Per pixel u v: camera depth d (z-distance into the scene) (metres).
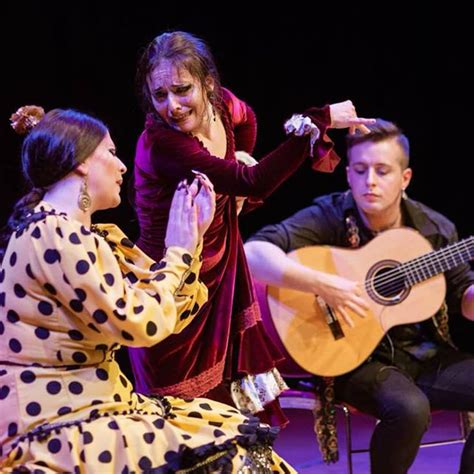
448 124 13.34
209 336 6.93
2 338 5.43
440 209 13.60
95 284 5.27
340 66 12.89
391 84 13.06
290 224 8.82
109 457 5.26
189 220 5.84
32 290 5.36
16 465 5.27
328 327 8.47
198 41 6.72
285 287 8.36
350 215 8.80
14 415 5.33
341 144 13.47
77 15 11.38
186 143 6.58
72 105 11.42
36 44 11.20
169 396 6.52
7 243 5.55
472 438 8.39
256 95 12.66
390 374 8.38
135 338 5.36
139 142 6.89
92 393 5.44
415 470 9.61
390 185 8.52
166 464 5.30
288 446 10.78
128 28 11.65
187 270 5.79
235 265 7.04
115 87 11.64
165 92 6.53
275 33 12.63
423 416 7.98
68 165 5.54
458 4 12.98
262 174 6.35
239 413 6.00
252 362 7.19
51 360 5.39
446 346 8.91
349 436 8.48
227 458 5.46
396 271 8.58
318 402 8.50
